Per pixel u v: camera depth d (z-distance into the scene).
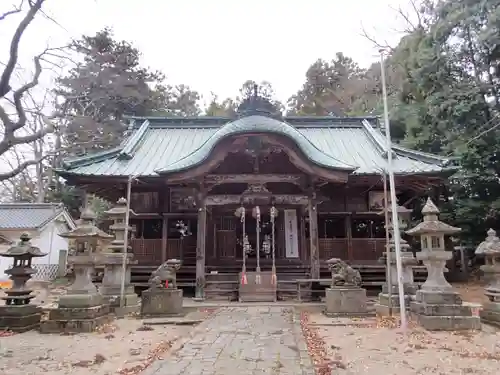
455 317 9.16
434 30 22.45
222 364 6.28
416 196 21.06
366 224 20.08
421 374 5.84
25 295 9.93
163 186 19.59
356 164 19.92
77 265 9.95
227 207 18.77
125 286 12.70
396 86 27.30
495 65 21.56
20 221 28.95
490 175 21.44
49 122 9.11
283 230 19.00
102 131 30.23
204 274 16.23
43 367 6.27
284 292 16.62
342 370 6.04
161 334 8.99
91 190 20.08
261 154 16.58
